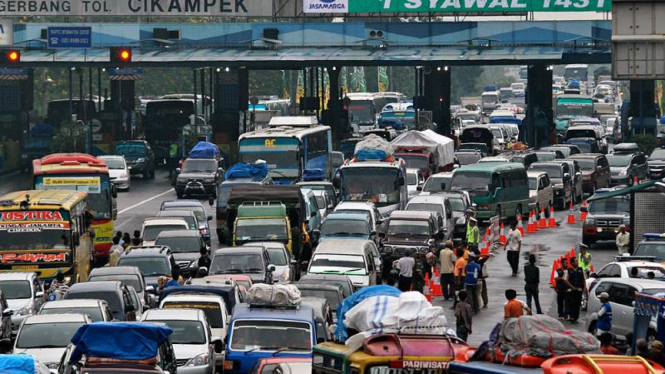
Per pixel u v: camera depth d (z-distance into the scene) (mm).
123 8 174875
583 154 148750
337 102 195375
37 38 174125
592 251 101625
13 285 66750
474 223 94188
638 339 45531
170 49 173250
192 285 60969
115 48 131250
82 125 176125
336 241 79812
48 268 77625
